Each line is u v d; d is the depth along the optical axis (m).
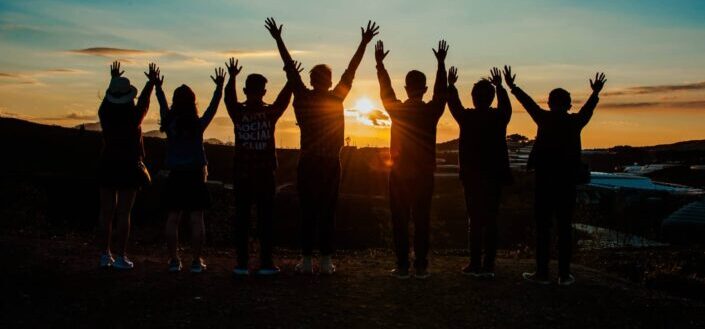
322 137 7.53
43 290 6.66
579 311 6.75
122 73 7.76
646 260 12.19
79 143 40.19
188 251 10.80
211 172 38.03
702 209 22.95
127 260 7.86
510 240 18.48
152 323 5.77
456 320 6.23
